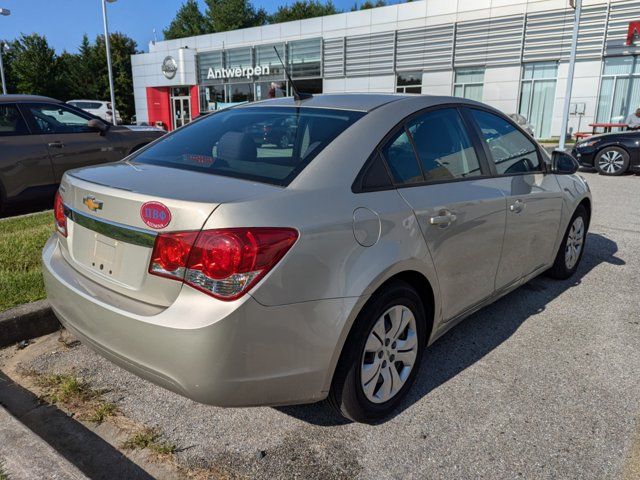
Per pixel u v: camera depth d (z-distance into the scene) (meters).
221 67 31.55
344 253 2.17
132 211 2.09
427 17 23.31
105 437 2.42
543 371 3.07
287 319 2.01
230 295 1.89
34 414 2.57
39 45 49.34
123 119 54.72
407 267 2.44
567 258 4.48
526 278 3.79
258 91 30.25
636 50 18.70
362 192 2.35
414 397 2.79
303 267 2.03
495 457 2.33
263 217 1.97
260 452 2.32
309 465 2.26
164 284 2.00
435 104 3.03
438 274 2.70
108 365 3.03
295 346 2.05
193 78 33.09
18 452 2.08
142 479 2.17
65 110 7.35
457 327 3.65
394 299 2.44
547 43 20.45
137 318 2.00
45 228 5.35
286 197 2.09
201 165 2.50
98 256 2.29
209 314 1.89
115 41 54.38
